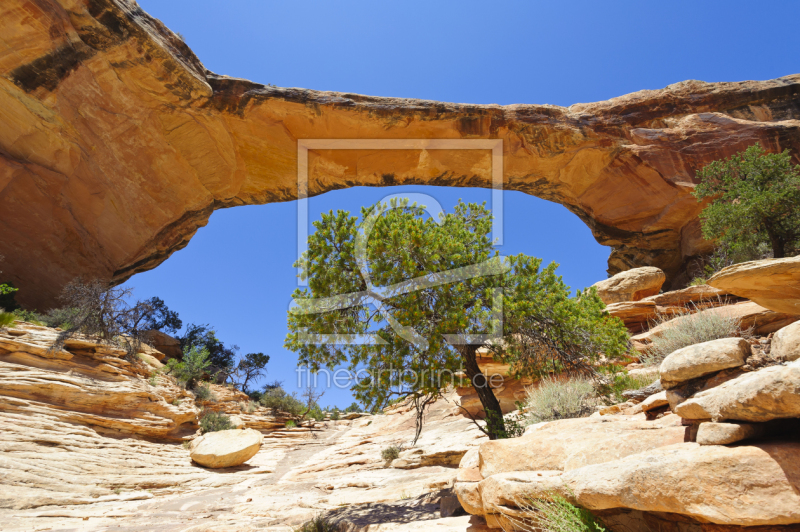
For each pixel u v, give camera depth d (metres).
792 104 22.17
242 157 21.97
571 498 3.16
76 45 16.78
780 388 2.31
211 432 16.70
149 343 23.25
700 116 22.23
